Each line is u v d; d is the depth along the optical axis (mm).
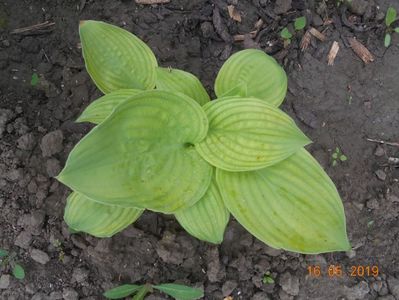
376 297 514
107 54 422
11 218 507
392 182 523
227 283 496
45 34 547
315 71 538
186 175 355
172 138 349
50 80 540
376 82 540
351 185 521
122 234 495
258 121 359
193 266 498
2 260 504
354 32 551
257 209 368
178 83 412
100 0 550
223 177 373
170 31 543
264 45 543
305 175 372
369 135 533
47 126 529
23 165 516
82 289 504
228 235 502
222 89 424
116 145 312
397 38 549
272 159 354
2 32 546
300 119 530
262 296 501
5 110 524
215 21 544
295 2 551
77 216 401
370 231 518
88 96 532
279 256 503
